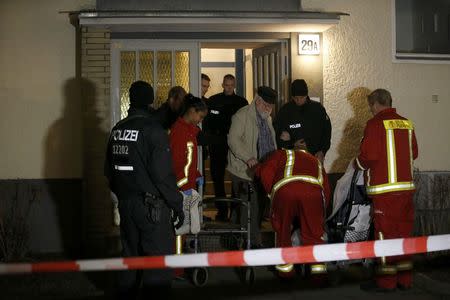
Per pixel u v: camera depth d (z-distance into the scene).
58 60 11.78
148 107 8.18
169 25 11.56
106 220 11.55
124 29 11.77
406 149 9.22
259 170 9.56
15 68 11.75
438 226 11.20
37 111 11.77
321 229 9.23
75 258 11.33
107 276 10.20
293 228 9.74
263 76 13.25
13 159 11.75
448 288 9.10
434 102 12.71
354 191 9.66
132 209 7.88
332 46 12.29
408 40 12.84
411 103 12.61
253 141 10.71
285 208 9.24
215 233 10.02
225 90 12.85
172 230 8.08
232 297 9.05
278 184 9.27
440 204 11.24
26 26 11.75
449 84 12.77
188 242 10.27
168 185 7.78
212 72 16.88
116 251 11.56
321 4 12.20
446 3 13.02
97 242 11.53
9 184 11.68
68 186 11.78
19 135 11.75
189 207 9.35
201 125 12.80
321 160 11.22
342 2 12.27
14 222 11.26
